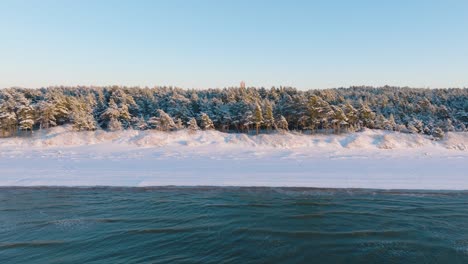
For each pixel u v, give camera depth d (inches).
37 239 522.6
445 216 642.2
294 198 799.1
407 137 2031.3
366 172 1127.6
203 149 1771.7
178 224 594.2
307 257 448.5
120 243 500.7
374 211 680.4
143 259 442.6
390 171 1147.3
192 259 441.1
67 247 487.8
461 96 3038.9
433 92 3715.6
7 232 556.4
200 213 668.7
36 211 687.1
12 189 895.7
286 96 2810.0
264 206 723.4
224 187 920.9
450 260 441.4
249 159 1448.1
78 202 760.3
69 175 1069.8
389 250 472.7
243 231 553.0
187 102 2778.1
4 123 2074.3
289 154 1614.2
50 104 2265.0
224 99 3105.3
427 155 1585.9
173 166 1257.4
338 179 1011.9
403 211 679.7
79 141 1937.7
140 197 809.5
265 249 475.5
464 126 2241.6
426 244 495.5
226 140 2042.3
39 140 1909.4
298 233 543.5
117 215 657.0
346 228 570.3
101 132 2097.7
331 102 2947.8
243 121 2365.9
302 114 2332.7
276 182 976.3
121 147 1809.8
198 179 1017.5
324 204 740.7
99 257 451.2
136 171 1143.6
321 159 1450.5
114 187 919.0
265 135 2098.9
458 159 1456.7
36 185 938.7
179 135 2108.8
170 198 799.7
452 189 887.7
